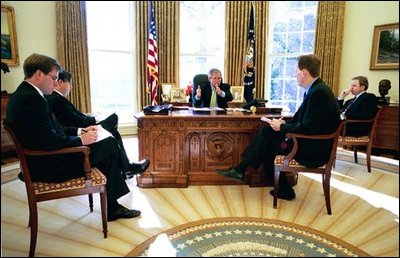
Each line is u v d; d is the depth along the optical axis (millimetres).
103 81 5121
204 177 2822
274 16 5262
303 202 2465
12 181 2877
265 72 5281
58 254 1686
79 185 1774
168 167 2752
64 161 1799
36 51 4180
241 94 3795
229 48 5168
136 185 2812
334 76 4871
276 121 2387
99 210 2275
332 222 2119
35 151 1633
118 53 5152
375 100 3240
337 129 2152
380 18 4461
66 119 2459
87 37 4566
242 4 5059
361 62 4707
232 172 2500
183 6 5340
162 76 5113
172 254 1711
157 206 2355
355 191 2715
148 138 2684
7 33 3848
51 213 2209
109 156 2027
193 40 5492
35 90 1720
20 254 1678
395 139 4023
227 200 2490
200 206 2365
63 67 4355
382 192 2691
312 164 2236
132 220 2117
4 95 3537
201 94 3621
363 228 2035
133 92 5312
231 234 1940
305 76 2320
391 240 1882
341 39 4785
